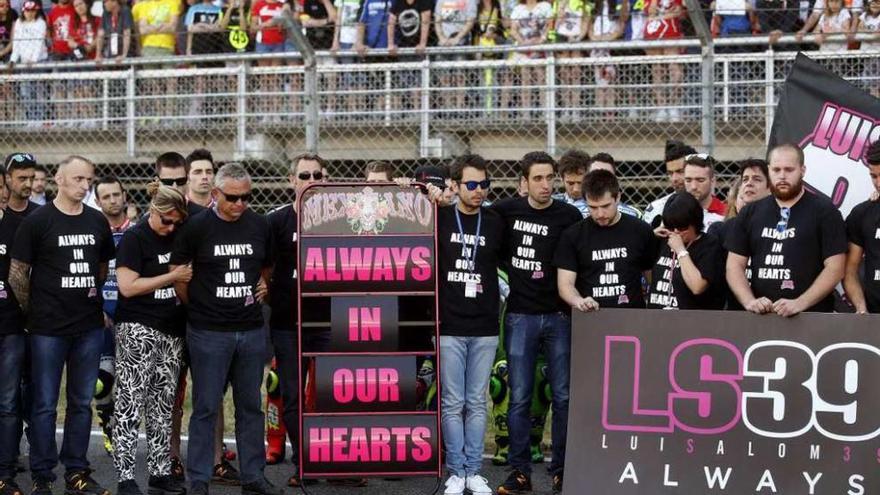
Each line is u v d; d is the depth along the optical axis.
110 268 13.82
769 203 11.34
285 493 12.65
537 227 12.25
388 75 19.00
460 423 12.09
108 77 20.30
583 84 18.94
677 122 18.09
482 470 13.59
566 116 18.72
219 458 13.15
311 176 12.90
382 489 12.91
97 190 14.10
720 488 10.88
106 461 14.12
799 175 11.10
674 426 11.02
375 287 11.91
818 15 18.17
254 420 12.30
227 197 11.88
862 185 13.15
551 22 19.42
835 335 10.74
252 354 12.17
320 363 11.86
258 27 17.47
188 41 21.22
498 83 19.34
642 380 11.11
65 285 12.03
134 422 12.06
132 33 21.41
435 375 12.36
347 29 20.41
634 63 18.50
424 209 12.00
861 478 10.64
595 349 11.23
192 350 12.08
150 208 12.15
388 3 20.33
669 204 11.64
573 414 11.21
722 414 10.93
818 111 13.34
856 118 13.17
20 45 21.86
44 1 23.47
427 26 20.08
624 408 11.12
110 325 13.89
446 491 11.98
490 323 12.15
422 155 19.17
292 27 16.77
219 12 21.48
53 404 12.09
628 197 18.69
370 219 11.98
